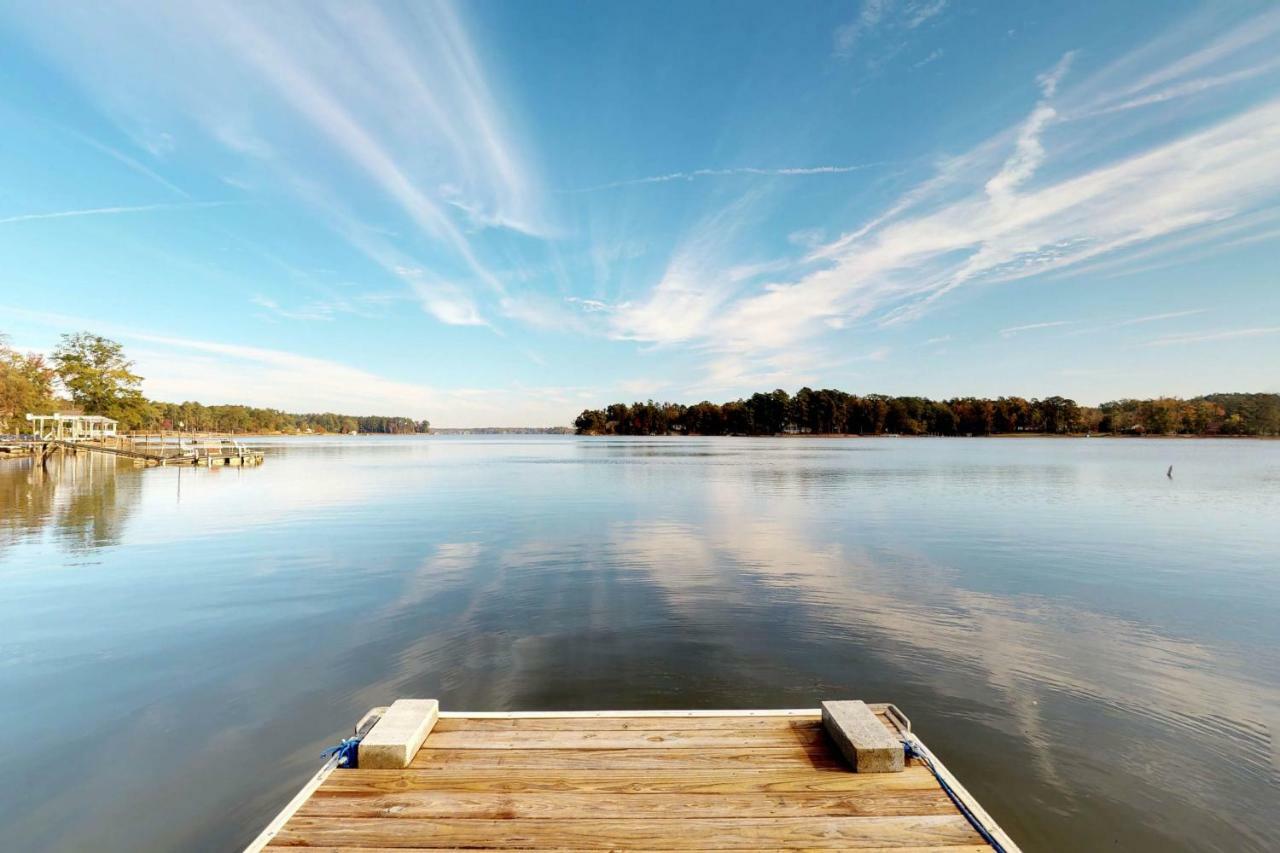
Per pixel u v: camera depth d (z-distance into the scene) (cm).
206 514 2430
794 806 457
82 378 7944
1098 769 585
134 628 1010
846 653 885
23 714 709
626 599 1177
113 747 636
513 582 1315
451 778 490
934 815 448
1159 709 712
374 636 966
